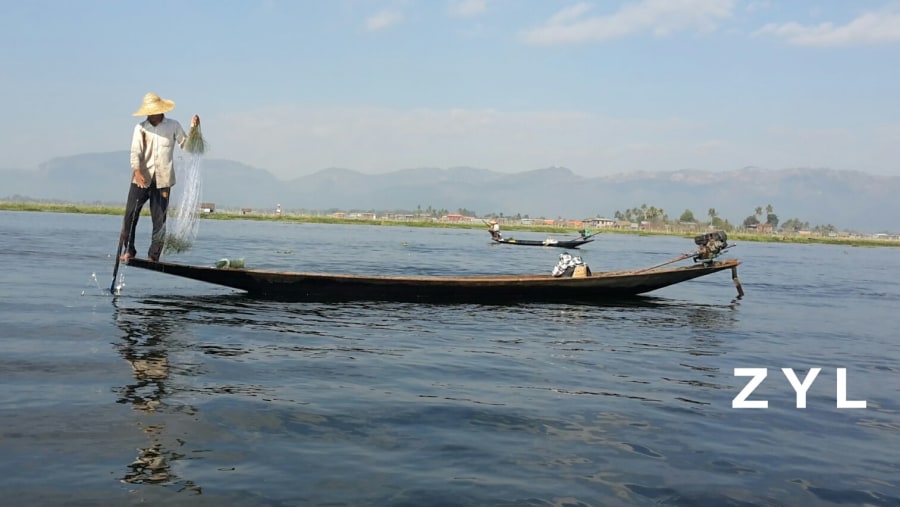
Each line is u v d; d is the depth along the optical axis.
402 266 25.25
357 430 5.47
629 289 15.59
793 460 5.34
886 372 9.12
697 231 140.38
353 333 9.96
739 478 4.88
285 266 22.81
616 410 6.43
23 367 6.85
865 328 13.57
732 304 16.62
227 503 4.04
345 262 26.11
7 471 4.32
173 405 5.82
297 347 8.66
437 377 7.44
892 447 5.82
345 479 4.48
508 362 8.42
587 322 12.28
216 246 32.75
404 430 5.53
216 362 7.51
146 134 10.89
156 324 9.68
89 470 4.39
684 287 21.02
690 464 5.11
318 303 13.03
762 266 38.06
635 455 5.23
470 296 14.20
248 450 4.90
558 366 8.33
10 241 28.78
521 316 12.70
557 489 4.49
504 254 39.03
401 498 4.23
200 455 4.76
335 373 7.36
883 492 4.77
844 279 29.11
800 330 12.74
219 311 11.32
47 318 9.76
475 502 4.22
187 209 11.41
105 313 10.45
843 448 5.72
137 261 11.63
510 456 5.05
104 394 6.02
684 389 7.46
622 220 182.25
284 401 6.14
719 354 9.74
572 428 5.81
